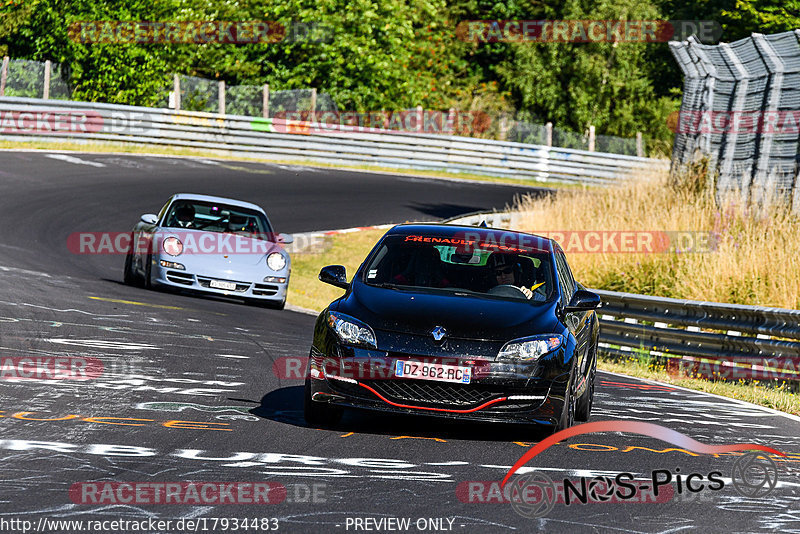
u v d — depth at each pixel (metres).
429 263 29.44
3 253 61.41
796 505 21.36
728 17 125.19
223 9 152.75
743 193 73.12
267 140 128.25
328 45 156.38
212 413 26.64
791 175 70.25
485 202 112.88
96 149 114.56
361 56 155.12
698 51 79.38
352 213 97.56
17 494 18.02
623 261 71.31
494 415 25.39
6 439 22.17
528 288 28.78
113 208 84.19
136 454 21.64
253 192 101.56
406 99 165.38
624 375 46.09
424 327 25.84
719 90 77.94
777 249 64.31
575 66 186.50
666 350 50.38
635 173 92.00
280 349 40.28
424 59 182.88
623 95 188.50
